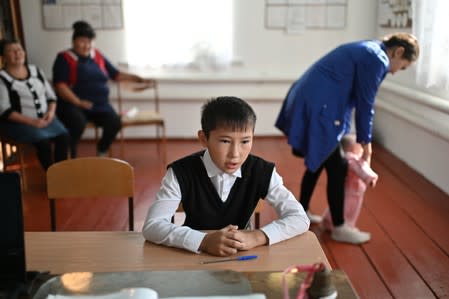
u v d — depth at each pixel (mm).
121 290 963
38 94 3531
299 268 968
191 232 1247
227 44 4945
